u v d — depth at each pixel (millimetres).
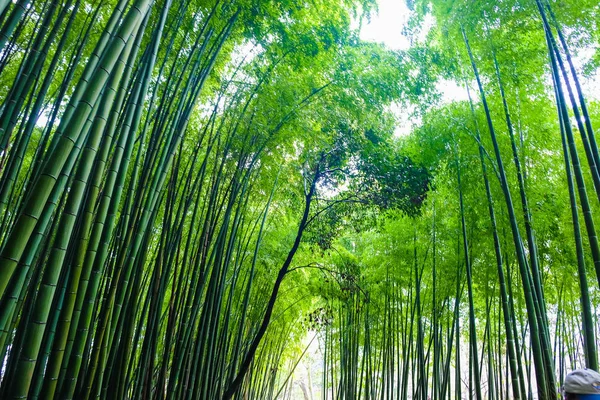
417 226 6387
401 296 7387
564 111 3064
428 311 7273
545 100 4414
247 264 6629
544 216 4207
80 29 3395
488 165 4465
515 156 3689
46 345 1863
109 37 1713
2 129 2033
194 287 3588
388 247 6980
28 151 4227
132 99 1900
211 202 3682
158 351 5027
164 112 2590
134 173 2158
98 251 1671
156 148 2449
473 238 5145
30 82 2217
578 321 6387
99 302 2578
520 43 4062
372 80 4887
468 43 4191
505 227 4340
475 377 4672
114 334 2264
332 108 5070
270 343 9453
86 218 1560
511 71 4098
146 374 2758
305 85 4648
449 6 4238
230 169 4242
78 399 1878
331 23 4414
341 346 8398
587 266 4832
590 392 1641
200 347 3781
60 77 3619
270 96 4129
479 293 6262
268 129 4219
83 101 1299
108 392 2199
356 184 5676
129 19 1457
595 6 3332
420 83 5023
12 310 1393
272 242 6840
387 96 5027
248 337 6973
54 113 2564
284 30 3896
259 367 9094
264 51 4141
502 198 4359
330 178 5758
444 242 6094
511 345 3594
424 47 5047
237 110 3869
